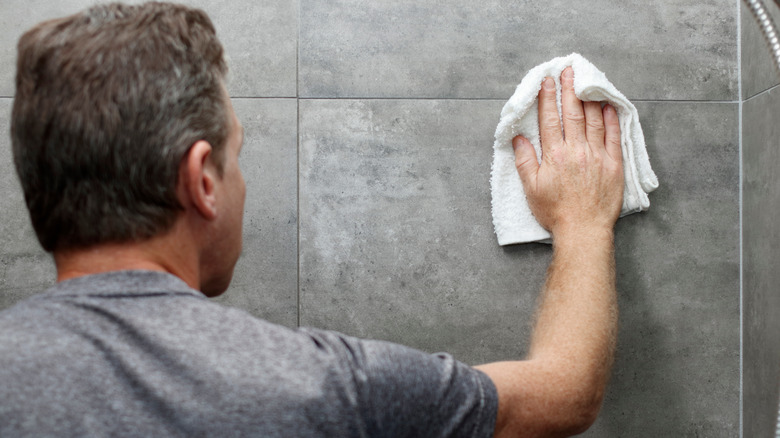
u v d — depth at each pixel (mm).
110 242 520
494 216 1129
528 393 639
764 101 1065
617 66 1162
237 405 450
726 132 1169
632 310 1161
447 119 1156
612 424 1163
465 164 1154
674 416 1165
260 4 1155
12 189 1146
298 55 1156
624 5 1165
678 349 1165
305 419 461
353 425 478
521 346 1149
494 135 1141
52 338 451
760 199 1088
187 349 463
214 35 596
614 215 1017
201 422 442
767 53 1048
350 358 507
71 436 425
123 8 537
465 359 1155
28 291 1146
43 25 515
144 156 501
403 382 514
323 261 1156
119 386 441
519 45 1161
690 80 1166
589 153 1023
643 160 1081
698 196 1166
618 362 1162
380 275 1157
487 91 1156
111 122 488
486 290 1154
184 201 541
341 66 1157
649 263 1163
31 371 435
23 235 1146
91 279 497
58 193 503
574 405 686
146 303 488
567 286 921
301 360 484
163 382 448
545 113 1053
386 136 1157
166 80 511
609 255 973
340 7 1157
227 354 470
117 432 431
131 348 457
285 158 1153
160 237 534
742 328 1164
